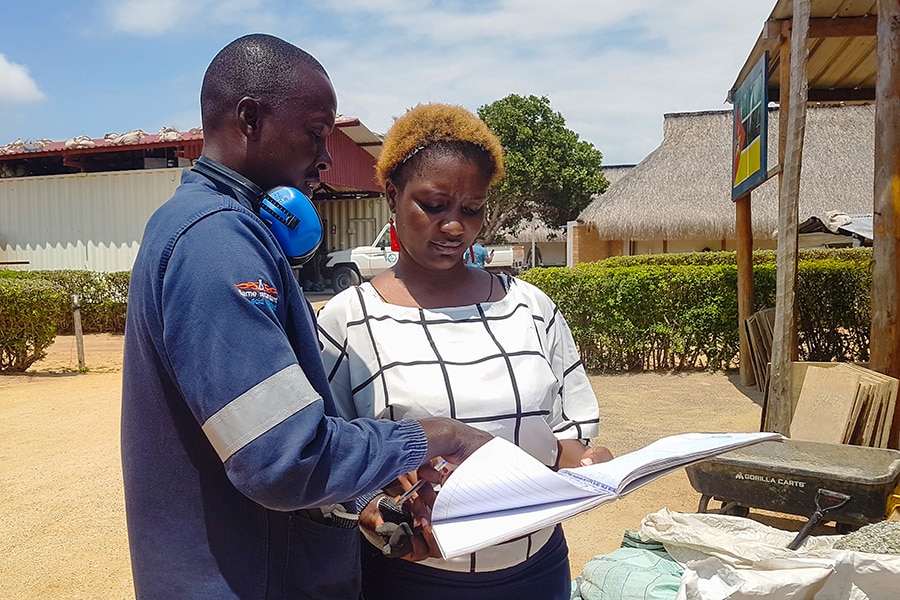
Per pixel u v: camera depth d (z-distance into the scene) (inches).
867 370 199.3
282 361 52.3
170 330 52.2
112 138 648.4
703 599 88.0
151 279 54.6
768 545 112.9
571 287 389.7
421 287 76.8
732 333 381.7
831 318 388.2
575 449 78.0
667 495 197.2
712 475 155.8
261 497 51.3
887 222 195.3
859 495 140.1
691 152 1019.3
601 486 57.9
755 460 151.4
